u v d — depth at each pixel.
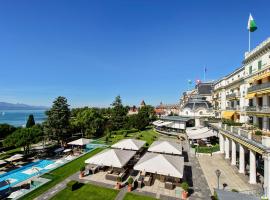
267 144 17.33
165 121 69.44
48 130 44.50
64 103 48.06
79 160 32.75
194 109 70.56
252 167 21.75
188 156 33.91
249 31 33.81
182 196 19.33
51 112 46.66
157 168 21.25
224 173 25.47
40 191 20.62
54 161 35.00
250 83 33.72
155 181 23.31
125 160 24.27
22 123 146.50
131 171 26.42
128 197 19.33
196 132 42.97
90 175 25.22
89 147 44.16
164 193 20.23
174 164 21.89
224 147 35.50
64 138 48.03
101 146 43.66
